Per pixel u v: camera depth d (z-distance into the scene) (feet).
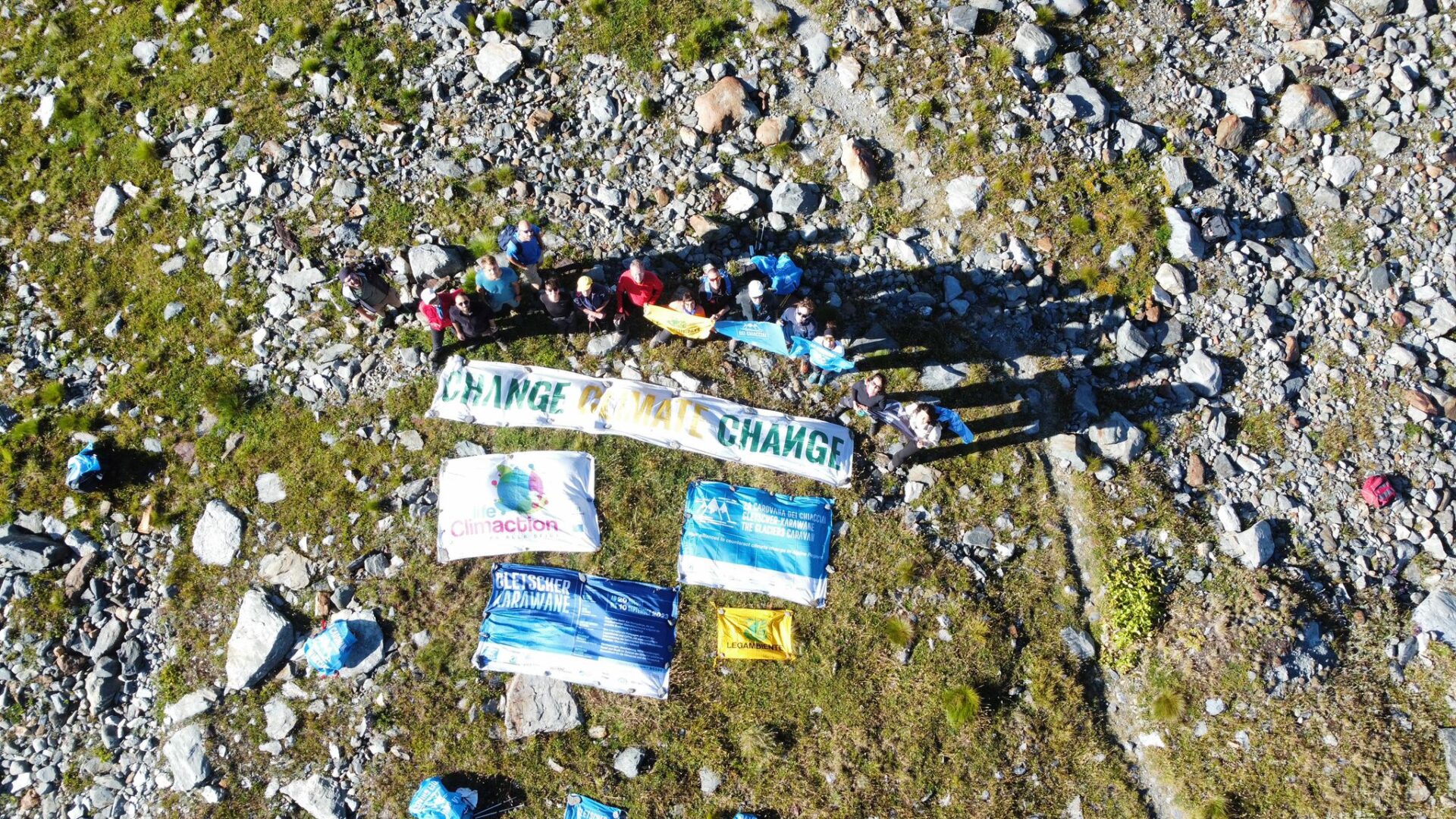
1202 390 43.24
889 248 45.50
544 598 41.37
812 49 48.06
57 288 46.06
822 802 39.75
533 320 44.50
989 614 40.98
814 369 43.73
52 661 41.06
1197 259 44.91
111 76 49.11
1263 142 46.93
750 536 42.06
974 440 42.96
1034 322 44.50
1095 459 42.42
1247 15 48.83
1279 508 41.81
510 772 40.16
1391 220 45.34
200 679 41.09
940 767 39.83
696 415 42.86
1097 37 48.62
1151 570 41.06
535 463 42.55
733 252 45.52
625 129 47.14
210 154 47.24
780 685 40.86
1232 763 39.17
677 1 49.03
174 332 44.96
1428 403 42.29
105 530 42.63
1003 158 46.19
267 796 40.09
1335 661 39.86
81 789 40.14
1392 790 37.91
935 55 47.85
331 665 40.45
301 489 42.80
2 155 48.57
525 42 48.78
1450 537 41.01
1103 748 39.91
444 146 47.03
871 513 42.32
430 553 42.11
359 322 44.68
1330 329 43.96
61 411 44.19
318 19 49.29
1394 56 47.39
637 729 40.52
